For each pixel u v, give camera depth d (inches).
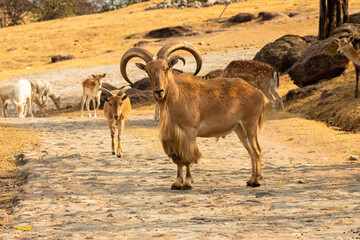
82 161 1034.1
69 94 3604.8
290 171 882.8
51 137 1460.4
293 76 2316.7
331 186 716.0
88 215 569.6
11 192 775.7
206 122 729.0
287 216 527.5
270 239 415.2
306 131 1412.4
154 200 657.0
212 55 4170.8
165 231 468.8
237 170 912.9
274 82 1895.9
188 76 735.7
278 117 1772.9
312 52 2230.6
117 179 836.0
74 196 690.8
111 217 554.9
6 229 522.3
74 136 1487.5
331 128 1469.0
